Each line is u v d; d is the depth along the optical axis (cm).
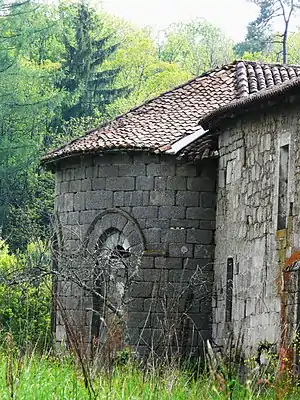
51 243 3098
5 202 5419
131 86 6744
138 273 2908
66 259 2934
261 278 2434
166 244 2917
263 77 3127
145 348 2859
